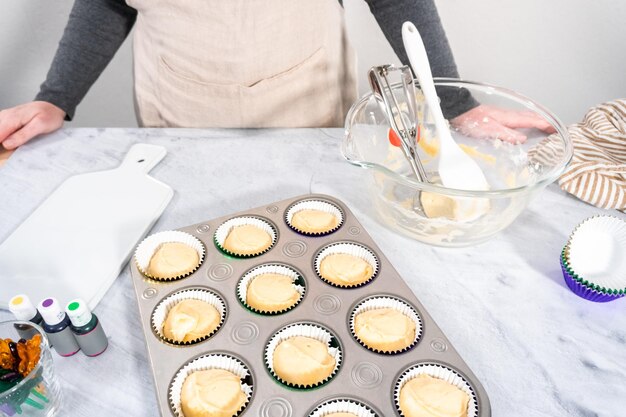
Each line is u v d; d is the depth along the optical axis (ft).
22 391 1.65
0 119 3.34
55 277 2.37
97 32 3.78
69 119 3.87
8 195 2.93
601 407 1.85
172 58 3.64
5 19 5.23
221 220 2.52
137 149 3.20
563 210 2.74
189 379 1.87
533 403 1.86
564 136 2.43
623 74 5.15
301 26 3.46
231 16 3.37
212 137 3.37
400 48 3.47
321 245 2.40
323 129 3.43
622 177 2.70
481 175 2.42
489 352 2.03
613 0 4.75
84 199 2.83
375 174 2.51
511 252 2.50
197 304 2.11
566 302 2.24
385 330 1.98
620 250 2.27
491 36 5.26
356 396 1.80
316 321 2.07
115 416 1.85
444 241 2.50
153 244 2.39
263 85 3.56
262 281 2.19
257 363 1.93
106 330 2.15
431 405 1.74
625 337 2.10
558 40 5.14
